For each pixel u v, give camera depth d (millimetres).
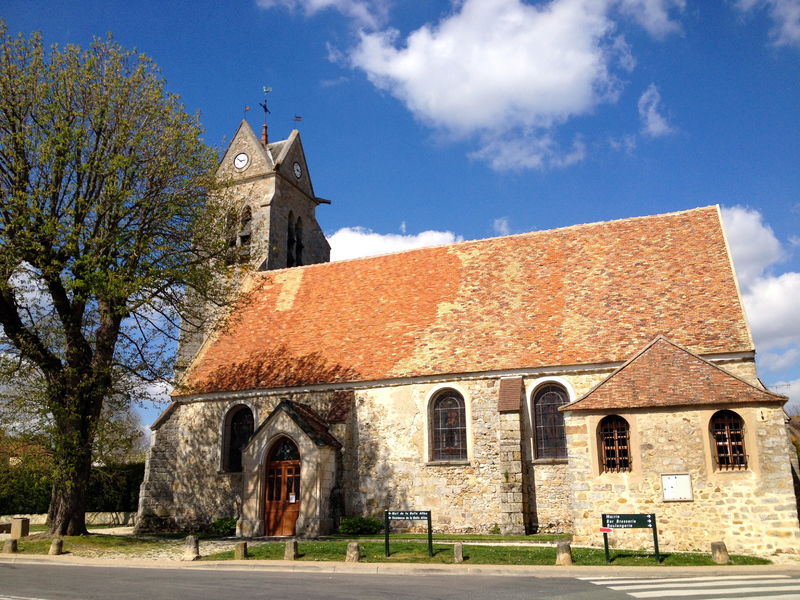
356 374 27469
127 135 24891
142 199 24891
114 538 23797
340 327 30359
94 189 24609
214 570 17547
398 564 17344
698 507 18953
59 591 13602
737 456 19094
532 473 24359
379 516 25859
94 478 32312
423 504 25344
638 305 25688
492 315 27688
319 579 15391
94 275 22375
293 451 26609
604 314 25844
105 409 30000
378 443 26547
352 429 27047
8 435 23531
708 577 15047
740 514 18531
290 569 17531
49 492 39000
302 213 42531
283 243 39781
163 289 25234
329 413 27234
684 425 19641
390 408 26719
